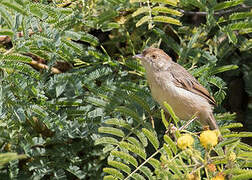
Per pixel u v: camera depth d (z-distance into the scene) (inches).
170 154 317.7
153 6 417.7
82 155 410.9
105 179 323.6
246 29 425.1
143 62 435.5
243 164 318.3
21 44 337.1
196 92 431.2
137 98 397.4
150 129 375.2
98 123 383.6
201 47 466.9
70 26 383.6
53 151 386.6
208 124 440.8
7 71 350.3
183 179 300.0
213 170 298.8
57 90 366.3
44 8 357.1
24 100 346.3
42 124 382.9
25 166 386.0
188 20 512.4
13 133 363.6
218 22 434.0
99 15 407.2
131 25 465.4
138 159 389.1
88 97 385.1
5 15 315.3
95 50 420.2
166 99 425.7
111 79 409.7
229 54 497.0
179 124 444.1
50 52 368.5
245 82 508.7
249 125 509.7
